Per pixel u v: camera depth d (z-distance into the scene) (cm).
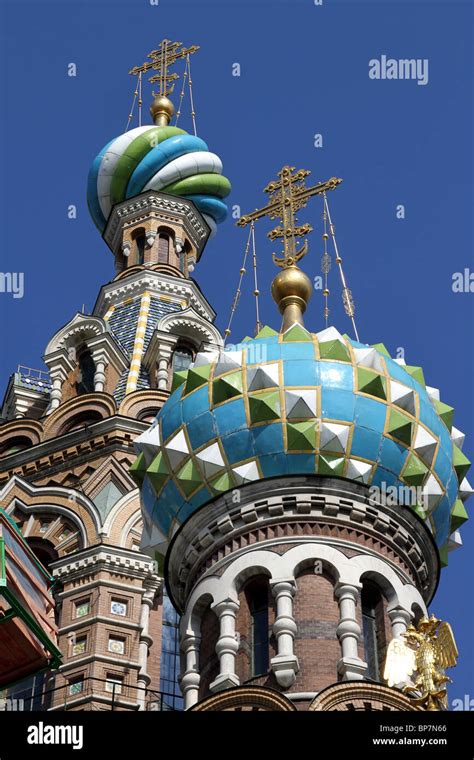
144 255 10031
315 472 6719
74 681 7312
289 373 6875
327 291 7738
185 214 10275
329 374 6881
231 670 6316
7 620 5403
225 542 6694
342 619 6378
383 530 6719
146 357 9112
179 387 7131
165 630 7750
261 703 6038
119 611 7594
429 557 6875
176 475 6875
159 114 10850
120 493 8094
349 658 6241
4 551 5378
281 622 6347
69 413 8656
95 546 7788
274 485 6706
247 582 6588
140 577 7738
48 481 8319
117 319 9538
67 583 7731
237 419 6819
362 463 6750
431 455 6919
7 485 8275
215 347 9219
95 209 10531
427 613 6744
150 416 8581
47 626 5522
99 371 8969
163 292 9694
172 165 10375
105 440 8350
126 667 7394
